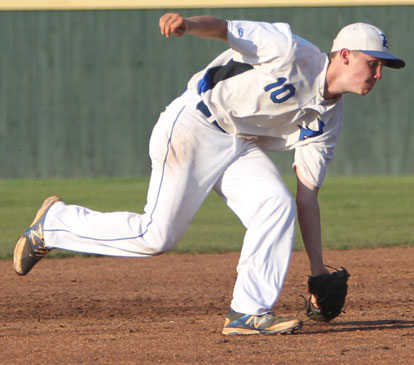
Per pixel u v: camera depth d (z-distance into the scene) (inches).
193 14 2036.2
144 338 546.9
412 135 2047.2
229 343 521.0
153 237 546.9
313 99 526.3
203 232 1202.0
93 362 474.0
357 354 486.3
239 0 2026.3
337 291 571.8
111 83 2059.5
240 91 524.7
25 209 1481.3
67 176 2069.4
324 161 559.5
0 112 2057.1
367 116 2048.5
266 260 532.4
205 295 745.0
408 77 2038.6
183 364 465.4
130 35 2050.9
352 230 1210.6
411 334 551.5
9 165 2065.7
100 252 560.4
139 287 793.6
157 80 2058.3
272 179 539.2
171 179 541.0
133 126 2064.5
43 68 2054.6
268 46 507.2
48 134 2064.5
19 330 588.7
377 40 514.0
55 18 2048.5
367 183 1882.4
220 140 541.3
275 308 677.3
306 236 575.2
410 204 1524.4
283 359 473.7
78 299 730.2
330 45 2033.7
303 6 2030.0
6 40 2049.7
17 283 820.0
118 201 1572.3
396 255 984.9
